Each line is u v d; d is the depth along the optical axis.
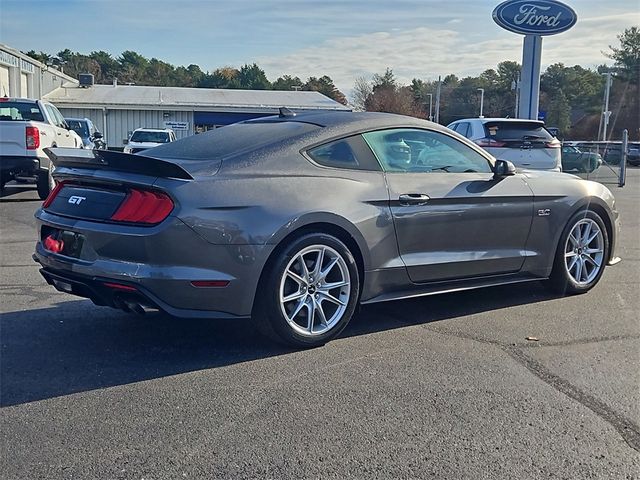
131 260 3.97
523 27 19.20
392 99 65.12
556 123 68.00
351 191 4.51
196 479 2.83
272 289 4.21
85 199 4.28
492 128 12.63
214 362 4.20
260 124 5.05
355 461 2.98
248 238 4.07
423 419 3.41
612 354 4.39
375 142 4.80
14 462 2.96
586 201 5.82
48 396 3.65
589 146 22.70
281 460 2.99
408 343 4.59
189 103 36.69
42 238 4.59
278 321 4.27
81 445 3.11
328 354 4.36
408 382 3.89
